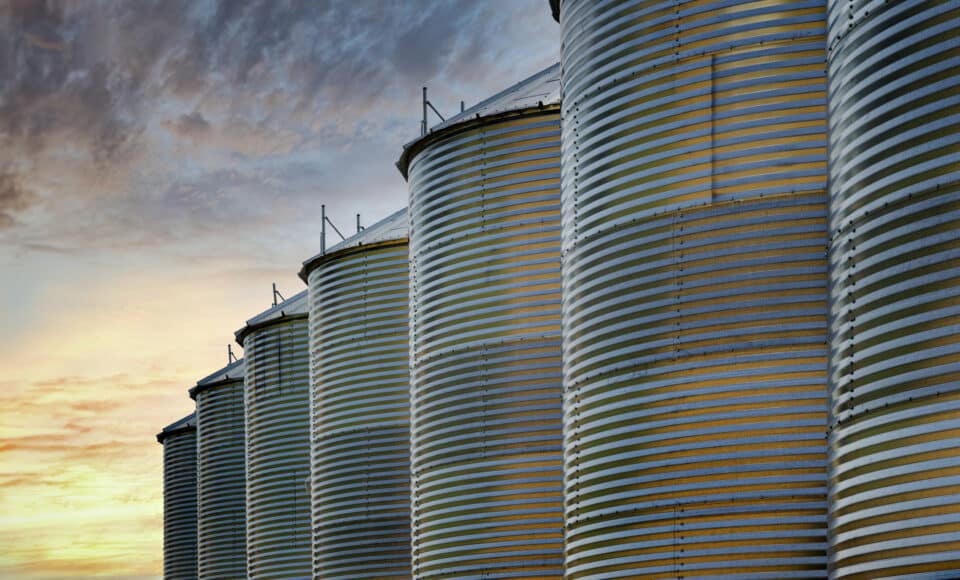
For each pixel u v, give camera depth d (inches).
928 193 1505.9
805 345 1820.9
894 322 1528.1
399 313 3307.1
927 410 1470.2
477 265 2659.9
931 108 1514.5
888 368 1529.3
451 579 2581.2
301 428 3895.2
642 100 2017.7
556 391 2539.4
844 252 1631.4
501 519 2534.5
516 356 2583.7
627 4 2068.2
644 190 1993.1
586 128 2116.1
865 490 1540.4
